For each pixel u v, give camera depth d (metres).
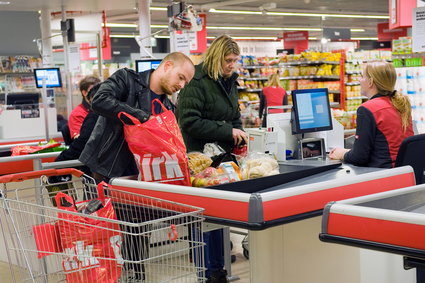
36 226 2.56
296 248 2.97
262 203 2.37
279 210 2.43
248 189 2.87
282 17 23.80
